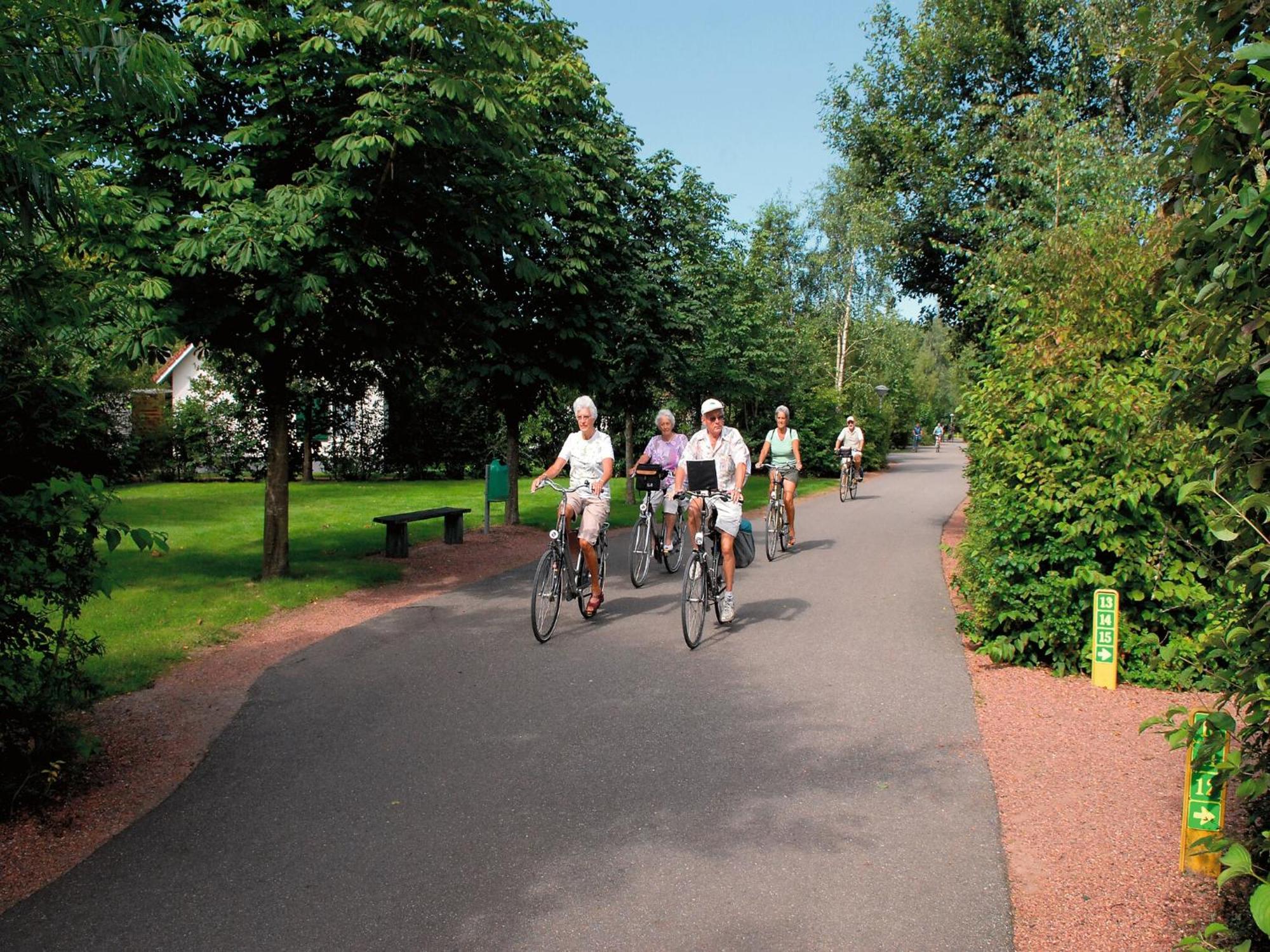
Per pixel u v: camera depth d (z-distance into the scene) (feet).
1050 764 16.38
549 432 100.73
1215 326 9.07
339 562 38.78
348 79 27.40
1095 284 23.06
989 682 21.72
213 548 43.27
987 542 23.62
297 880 12.33
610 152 49.16
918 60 49.78
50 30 14.03
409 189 30.19
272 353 31.48
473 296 36.17
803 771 16.06
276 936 10.96
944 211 49.14
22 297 14.93
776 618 28.76
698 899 11.76
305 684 21.52
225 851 13.17
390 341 33.73
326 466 101.30
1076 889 11.96
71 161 24.50
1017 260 28.02
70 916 11.44
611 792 15.20
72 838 13.61
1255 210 7.94
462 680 21.76
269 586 32.42
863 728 18.34
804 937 10.85
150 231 26.55
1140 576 21.30
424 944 10.76
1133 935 10.80
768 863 12.71
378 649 24.76
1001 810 14.47
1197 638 20.35
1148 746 17.24
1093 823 13.92
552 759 16.69
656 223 57.82
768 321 93.61
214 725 18.66
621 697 20.38
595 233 45.29
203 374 98.07
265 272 28.43
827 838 13.46
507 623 28.07
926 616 28.89
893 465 139.64
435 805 14.70
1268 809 10.06
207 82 28.63
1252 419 8.77
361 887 12.10
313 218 27.45
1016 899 11.75
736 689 20.99
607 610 30.19
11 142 14.29
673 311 60.54
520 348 47.16
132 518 56.54
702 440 27.45
